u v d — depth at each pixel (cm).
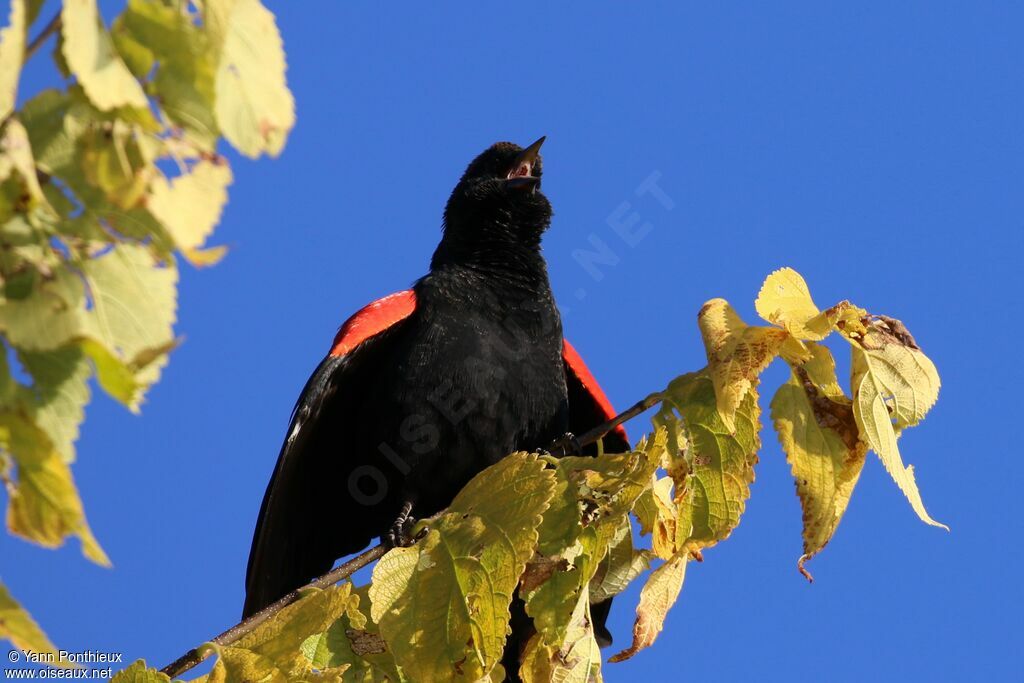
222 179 546
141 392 540
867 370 1102
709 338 1091
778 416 1114
